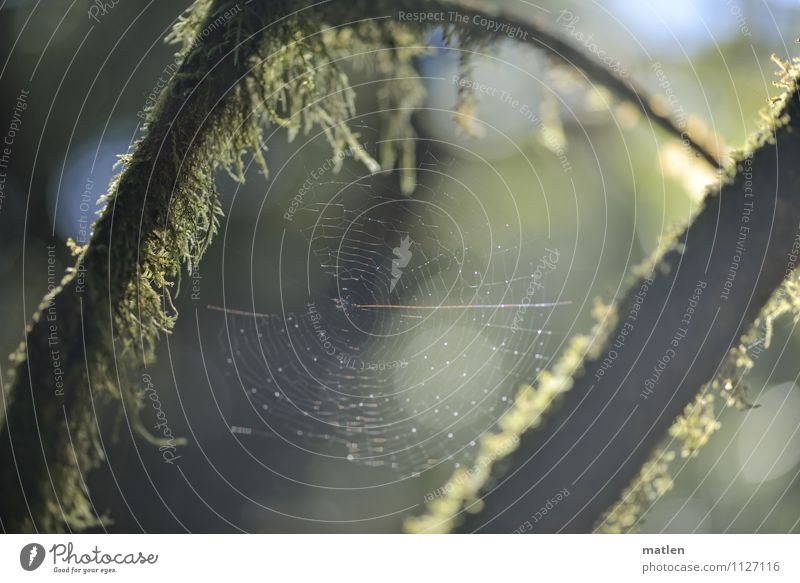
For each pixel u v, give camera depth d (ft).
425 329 3.73
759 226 2.52
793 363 3.86
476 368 3.72
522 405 3.04
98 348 2.55
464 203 3.74
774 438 3.85
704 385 2.60
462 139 3.72
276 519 3.71
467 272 3.74
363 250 3.72
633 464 2.64
